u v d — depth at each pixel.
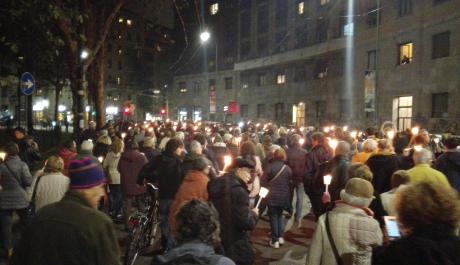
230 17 67.69
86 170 3.19
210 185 5.32
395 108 31.41
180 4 21.06
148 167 7.82
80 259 2.94
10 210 7.29
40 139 23.17
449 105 25.80
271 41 55.38
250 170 5.52
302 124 45.22
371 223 4.07
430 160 6.18
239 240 5.18
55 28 14.23
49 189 6.36
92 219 3.05
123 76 89.56
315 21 45.44
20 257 3.02
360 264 4.02
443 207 2.52
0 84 15.85
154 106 86.88
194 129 18.69
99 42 16.30
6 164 7.25
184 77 74.00
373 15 34.25
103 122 19.91
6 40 13.98
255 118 55.25
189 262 2.70
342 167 7.41
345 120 37.47
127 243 7.16
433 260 2.37
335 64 39.97
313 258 4.24
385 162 7.21
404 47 30.67
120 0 16.39
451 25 25.64
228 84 63.03
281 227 8.76
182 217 2.88
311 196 8.43
